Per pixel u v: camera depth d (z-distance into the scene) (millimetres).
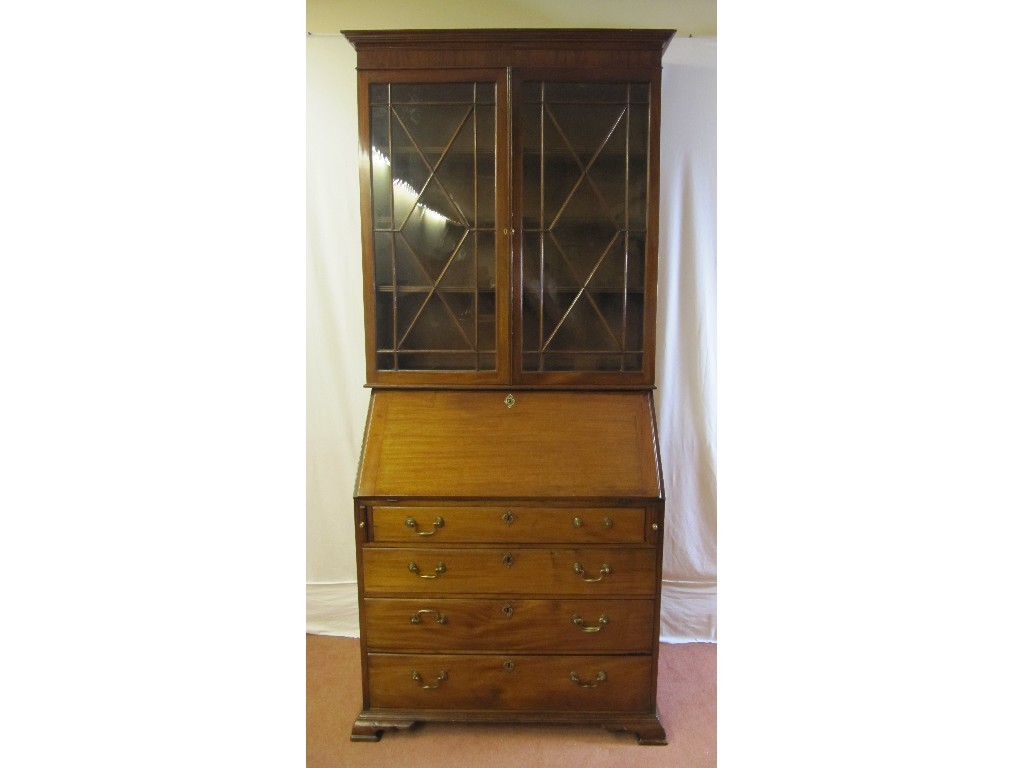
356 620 2268
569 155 1758
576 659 1746
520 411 1795
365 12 2061
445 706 1776
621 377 1800
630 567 1710
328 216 2125
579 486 1698
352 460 2223
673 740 1775
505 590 1725
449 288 1810
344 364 2188
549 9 2059
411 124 1768
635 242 1784
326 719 1864
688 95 2064
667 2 2043
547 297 1807
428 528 1709
